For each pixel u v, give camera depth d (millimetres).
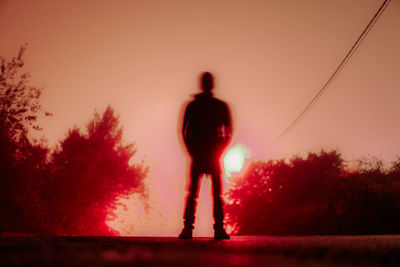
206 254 1623
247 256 1551
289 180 25828
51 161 21766
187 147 4277
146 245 2391
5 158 14711
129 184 23547
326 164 25125
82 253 1591
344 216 17969
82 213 21516
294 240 3080
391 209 16844
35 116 14852
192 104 4379
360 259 1416
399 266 1207
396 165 19469
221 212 4117
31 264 1148
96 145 22906
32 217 17000
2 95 14398
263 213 26016
